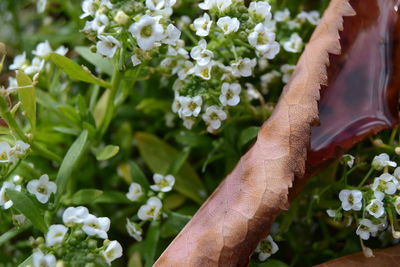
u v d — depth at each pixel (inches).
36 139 10.7
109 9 9.4
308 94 9.6
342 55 9.9
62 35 11.6
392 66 9.9
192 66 10.1
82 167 11.0
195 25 9.9
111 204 11.1
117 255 9.2
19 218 9.6
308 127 9.5
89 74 9.9
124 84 10.2
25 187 10.1
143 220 10.5
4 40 12.2
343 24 9.9
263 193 9.3
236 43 10.2
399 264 9.6
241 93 10.3
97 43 9.5
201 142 10.5
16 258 10.4
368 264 9.6
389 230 10.0
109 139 11.5
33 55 11.6
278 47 9.9
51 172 10.7
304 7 11.6
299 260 10.4
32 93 9.7
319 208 10.3
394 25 9.9
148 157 10.8
